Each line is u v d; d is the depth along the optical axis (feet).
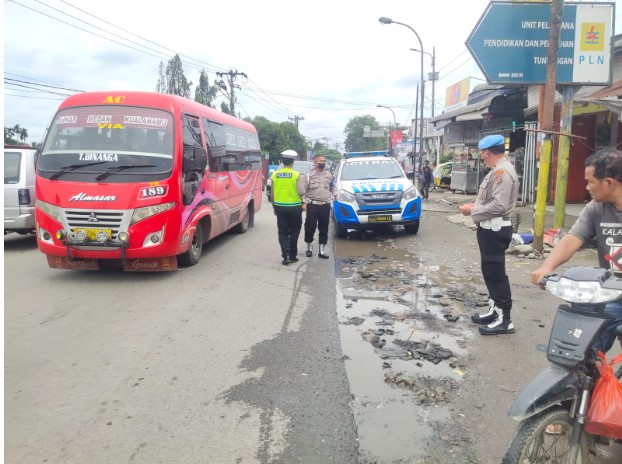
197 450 9.90
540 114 31.22
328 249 31.68
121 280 23.40
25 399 12.00
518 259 27.27
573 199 50.62
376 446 9.98
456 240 34.27
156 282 23.04
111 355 14.62
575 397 7.74
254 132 42.83
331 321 17.53
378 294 20.88
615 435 7.61
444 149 124.77
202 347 15.21
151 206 22.03
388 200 34.12
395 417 11.07
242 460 9.56
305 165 79.41
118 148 22.70
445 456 9.63
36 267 26.21
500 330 15.99
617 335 8.53
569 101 29.58
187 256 25.75
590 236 9.64
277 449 9.91
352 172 38.24
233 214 34.37
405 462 9.46
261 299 20.33
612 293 7.29
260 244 33.76
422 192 70.33
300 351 14.85
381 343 15.30
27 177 31.01
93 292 21.34
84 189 21.90
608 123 47.09
